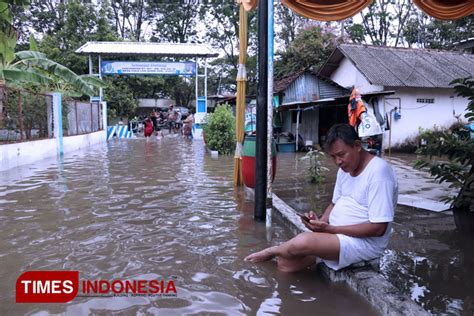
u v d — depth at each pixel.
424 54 19.08
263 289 3.03
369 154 3.14
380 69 16.62
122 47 21.31
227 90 39.66
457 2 5.72
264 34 4.76
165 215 5.18
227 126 13.20
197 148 15.71
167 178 8.20
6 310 2.69
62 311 2.68
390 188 2.98
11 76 11.25
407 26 30.48
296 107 16.50
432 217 5.34
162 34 37.56
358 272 3.13
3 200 6.02
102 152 14.04
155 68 21.36
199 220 4.96
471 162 5.56
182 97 39.47
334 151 3.07
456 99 17.12
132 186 7.25
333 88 18.70
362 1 5.55
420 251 3.98
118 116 25.83
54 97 13.15
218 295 2.92
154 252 3.80
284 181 8.35
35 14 29.41
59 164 10.54
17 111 10.83
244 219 5.04
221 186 7.28
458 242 4.27
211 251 3.85
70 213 5.25
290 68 24.41
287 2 5.57
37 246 3.96
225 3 34.62
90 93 14.30
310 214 3.31
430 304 2.84
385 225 2.98
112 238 4.22
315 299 2.87
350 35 29.77
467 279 3.29
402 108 16.52
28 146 10.87
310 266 3.45
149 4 37.00
